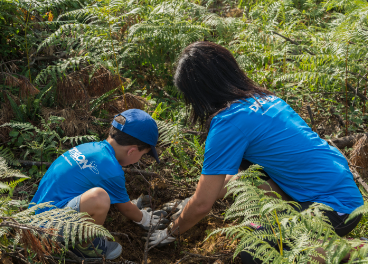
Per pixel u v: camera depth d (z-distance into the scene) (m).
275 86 4.16
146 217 2.65
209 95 2.06
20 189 2.73
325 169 1.97
